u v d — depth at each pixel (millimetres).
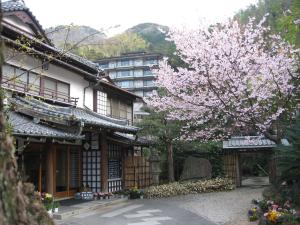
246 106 13586
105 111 18125
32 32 13070
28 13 12664
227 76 13055
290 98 13289
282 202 10117
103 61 59312
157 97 16078
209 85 13578
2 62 2180
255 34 13453
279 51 13391
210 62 12992
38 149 11977
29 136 9703
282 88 13039
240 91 12898
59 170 13656
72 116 11047
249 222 9477
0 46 2160
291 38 6598
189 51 13617
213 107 13961
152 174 19391
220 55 12938
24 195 2072
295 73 13398
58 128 11977
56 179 13469
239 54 12945
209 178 19812
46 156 11500
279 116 13359
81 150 15078
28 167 11570
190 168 20703
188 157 20969
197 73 13703
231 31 13484
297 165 9758
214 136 16922
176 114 15836
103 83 17109
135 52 57750
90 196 14086
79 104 15984
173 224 9641
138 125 18547
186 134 17219
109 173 15969
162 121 18547
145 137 19297
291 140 10172
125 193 15586
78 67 15531
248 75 13016
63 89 14898
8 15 12750
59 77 14578
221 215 10922
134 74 57844
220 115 14625
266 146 18750
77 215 10938
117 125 14633
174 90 14836
